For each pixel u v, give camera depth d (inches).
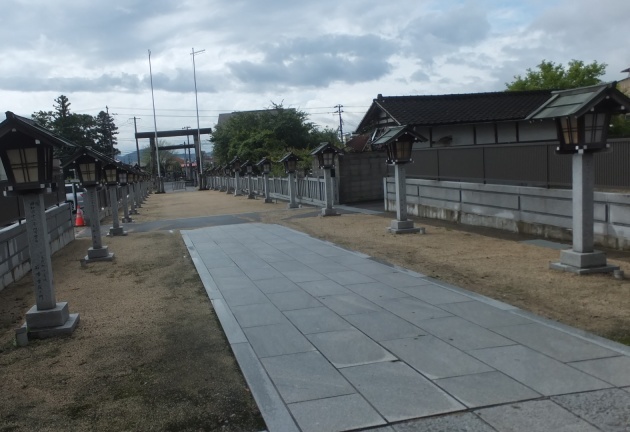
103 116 2342.5
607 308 233.9
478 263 339.3
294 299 271.1
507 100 841.5
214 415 151.0
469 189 522.6
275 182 1147.3
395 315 234.2
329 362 182.9
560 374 163.6
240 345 204.4
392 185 677.9
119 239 579.2
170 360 196.1
